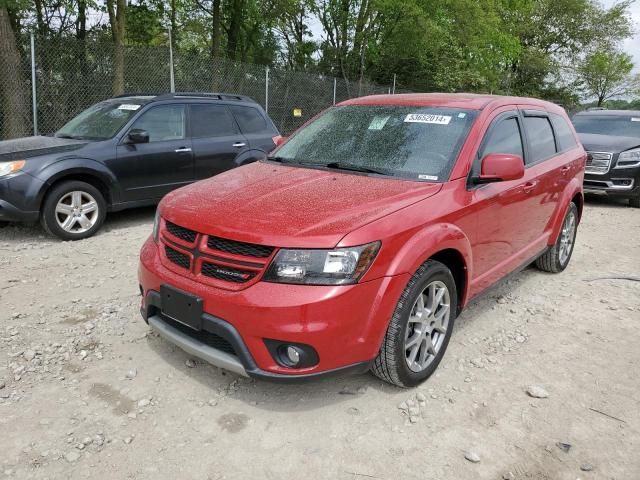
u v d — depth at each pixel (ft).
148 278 11.02
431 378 11.88
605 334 14.58
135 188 23.12
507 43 86.12
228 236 9.78
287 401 10.79
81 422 9.93
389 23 77.46
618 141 34.63
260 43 79.20
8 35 34.47
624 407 11.14
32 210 20.34
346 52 81.97
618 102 148.36
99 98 39.34
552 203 17.07
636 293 17.80
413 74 85.71
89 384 11.13
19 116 35.42
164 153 23.80
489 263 13.60
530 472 9.16
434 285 11.17
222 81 45.42
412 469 9.09
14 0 33.63
